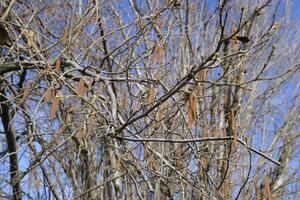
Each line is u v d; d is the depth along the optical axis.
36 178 6.39
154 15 6.68
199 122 7.90
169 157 6.64
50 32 7.30
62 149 8.19
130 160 6.57
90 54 7.43
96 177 9.76
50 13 7.45
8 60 7.23
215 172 7.61
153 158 6.66
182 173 6.44
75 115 6.17
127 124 5.71
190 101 5.51
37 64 6.00
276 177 15.05
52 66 6.05
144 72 7.30
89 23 6.80
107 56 6.73
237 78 9.62
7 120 7.58
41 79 6.12
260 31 9.92
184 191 6.66
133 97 6.39
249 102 13.02
